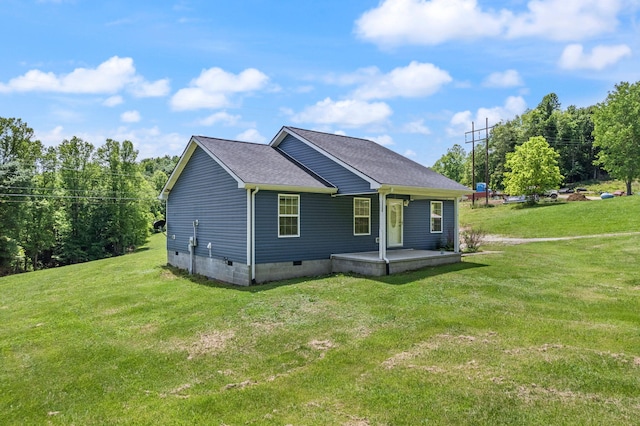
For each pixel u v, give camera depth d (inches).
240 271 481.1
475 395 181.5
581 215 1114.1
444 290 393.1
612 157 1608.0
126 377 227.3
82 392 211.3
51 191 1488.7
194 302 392.2
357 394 189.8
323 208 533.3
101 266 762.8
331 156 542.9
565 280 439.8
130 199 1664.6
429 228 697.6
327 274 516.1
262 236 478.3
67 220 1555.1
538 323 286.2
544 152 1503.4
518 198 1777.8
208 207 563.8
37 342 299.3
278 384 206.8
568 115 3014.3
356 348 250.7
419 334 270.2
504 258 614.5
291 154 624.4
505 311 319.3
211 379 218.5
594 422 156.9
